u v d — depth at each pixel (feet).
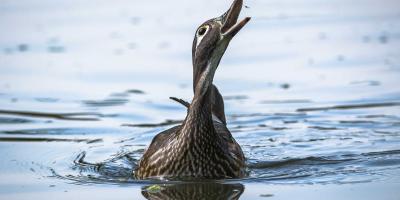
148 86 56.29
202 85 37.04
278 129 48.11
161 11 73.82
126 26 69.41
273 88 55.42
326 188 36.24
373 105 51.67
